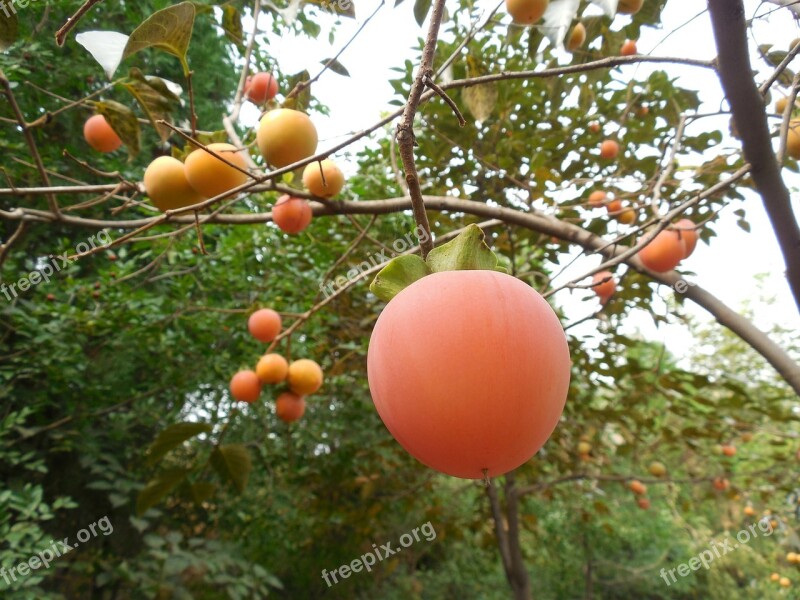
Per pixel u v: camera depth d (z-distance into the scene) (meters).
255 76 2.61
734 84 1.27
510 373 0.87
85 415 4.18
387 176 4.43
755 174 1.40
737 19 1.19
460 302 0.92
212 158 1.77
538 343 0.91
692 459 5.85
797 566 5.99
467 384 0.86
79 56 4.45
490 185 3.75
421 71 0.97
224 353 4.53
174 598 4.12
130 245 4.86
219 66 6.14
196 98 5.82
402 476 5.29
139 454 4.80
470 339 0.88
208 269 4.49
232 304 4.60
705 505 7.04
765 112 1.31
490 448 0.88
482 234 1.11
